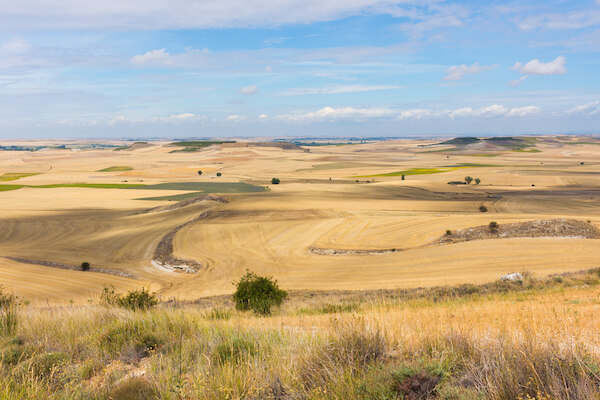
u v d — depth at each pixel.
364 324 6.05
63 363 5.84
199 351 6.29
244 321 10.74
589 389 3.60
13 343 7.61
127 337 7.26
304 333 7.16
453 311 9.83
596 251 47.03
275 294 21.92
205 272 53.03
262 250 61.38
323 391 4.29
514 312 8.92
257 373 4.95
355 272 47.47
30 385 5.05
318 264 53.19
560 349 4.41
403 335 6.07
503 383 3.91
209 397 4.45
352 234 66.56
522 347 4.53
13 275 49.12
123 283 49.50
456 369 4.58
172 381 4.88
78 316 9.54
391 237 63.97
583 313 9.27
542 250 48.44
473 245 52.59
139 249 65.88
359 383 4.30
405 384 4.18
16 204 114.75
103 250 66.25
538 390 3.54
